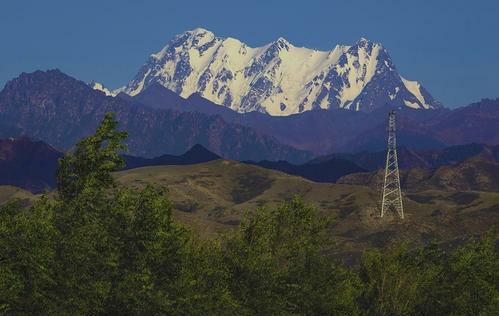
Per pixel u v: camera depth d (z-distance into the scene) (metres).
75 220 91.06
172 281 95.38
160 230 92.88
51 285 85.50
